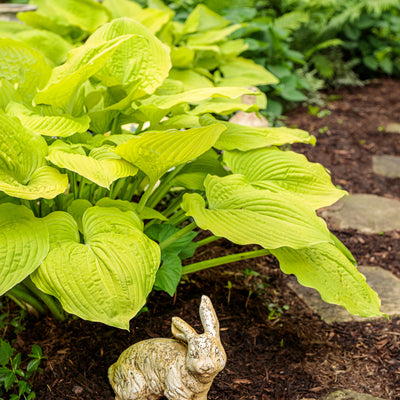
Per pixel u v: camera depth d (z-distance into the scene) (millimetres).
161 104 1965
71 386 1886
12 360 1886
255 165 2023
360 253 2432
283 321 2100
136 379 1766
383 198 2771
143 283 1758
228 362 1954
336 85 4832
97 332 2004
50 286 1729
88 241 1803
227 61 3314
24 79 2004
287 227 1834
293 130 2162
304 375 1939
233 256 2029
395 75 5344
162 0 4031
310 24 4562
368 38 5246
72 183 2021
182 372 1699
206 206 2160
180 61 2957
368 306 1864
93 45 1920
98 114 2051
